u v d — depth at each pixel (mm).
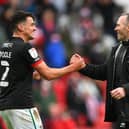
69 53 44531
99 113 40875
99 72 26422
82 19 48312
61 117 39312
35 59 24906
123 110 25094
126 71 25250
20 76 24906
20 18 25219
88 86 41344
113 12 49781
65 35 45812
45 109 39031
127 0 51719
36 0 48312
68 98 40438
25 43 25031
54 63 43906
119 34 25516
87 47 45688
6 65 25016
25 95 24891
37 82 39781
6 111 24781
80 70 26359
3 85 24953
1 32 42875
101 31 48188
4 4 46562
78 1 50281
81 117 40219
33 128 24953
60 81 40719
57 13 48375
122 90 24484
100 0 50156
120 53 25484
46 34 45656
